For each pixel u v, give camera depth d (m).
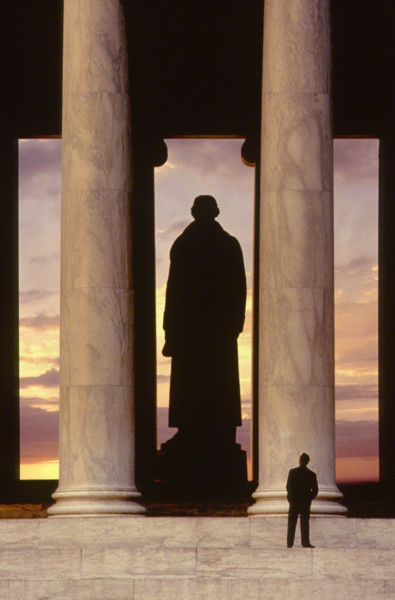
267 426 94.38
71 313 95.00
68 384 94.69
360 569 86.50
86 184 95.56
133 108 107.25
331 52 97.31
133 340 95.94
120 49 97.25
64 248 95.88
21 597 85.12
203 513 105.19
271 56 96.56
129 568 86.94
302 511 88.25
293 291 94.56
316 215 95.06
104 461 93.94
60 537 90.38
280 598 85.00
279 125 95.75
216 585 85.19
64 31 97.81
